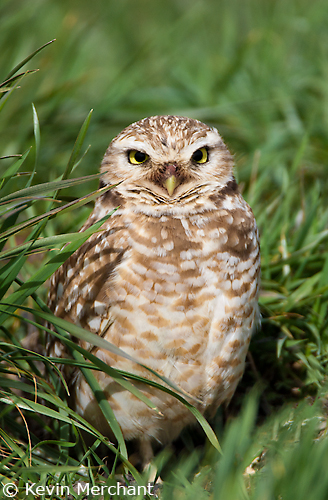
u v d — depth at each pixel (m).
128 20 16.95
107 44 15.76
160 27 16.14
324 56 11.67
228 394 6.19
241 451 5.21
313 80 11.27
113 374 4.97
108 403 5.29
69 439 6.00
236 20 15.81
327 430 5.44
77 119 10.59
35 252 5.32
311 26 13.31
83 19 15.22
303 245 7.51
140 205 5.85
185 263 5.55
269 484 4.55
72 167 5.64
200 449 6.30
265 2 15.23
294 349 6.66
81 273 5.90
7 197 4.95
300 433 5.47
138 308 5.52
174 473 5.27
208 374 5.81
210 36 15.42
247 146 10.38
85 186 9.80
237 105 10.78
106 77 13.12
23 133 9.99
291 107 10.58
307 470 4.51
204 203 5.88
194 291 5.54
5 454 5.25
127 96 11.25
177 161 5.86
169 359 5.61
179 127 6.07
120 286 5.57
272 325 6.99
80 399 6.00
